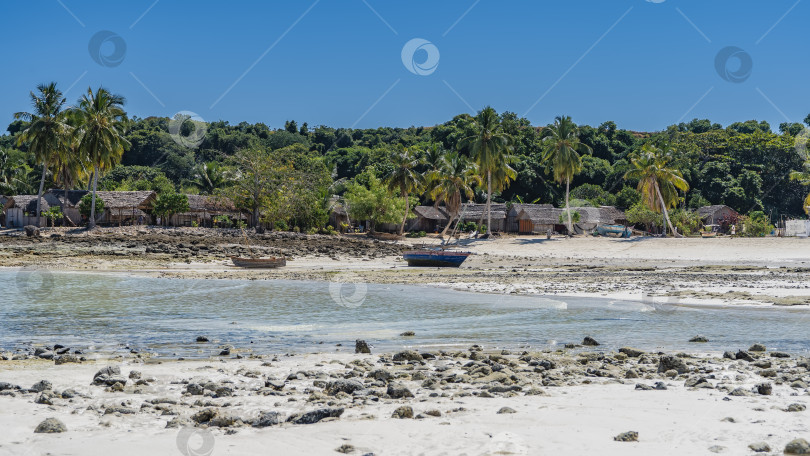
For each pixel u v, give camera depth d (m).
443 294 29.42
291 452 6.33
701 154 123.81
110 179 107.19
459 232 89.38
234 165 87.88
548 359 12.87
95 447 6.53
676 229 90.06
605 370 11.49
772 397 8.95
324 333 18.05
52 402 8.96
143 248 57.19
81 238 61.59
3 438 6.94
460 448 6.34
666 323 19.73
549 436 6.75
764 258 58.03
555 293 29.17
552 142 85.56
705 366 11.91
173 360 13.50
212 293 30.19
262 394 9.71
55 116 69.62
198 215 81.38
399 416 7.85
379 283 35.69
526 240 76.56
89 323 20.16
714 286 31.52
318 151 144.00
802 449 5.94
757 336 17.02
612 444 6.41
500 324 19.78
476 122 82.62
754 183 114.00
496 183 85.88
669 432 6.90
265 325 19.73
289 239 70.06
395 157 87.38
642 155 86.00
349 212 87.50
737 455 5.98
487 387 9.88
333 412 7.96
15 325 19.62
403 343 16.19
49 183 95.50
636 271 44.59
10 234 67.06
